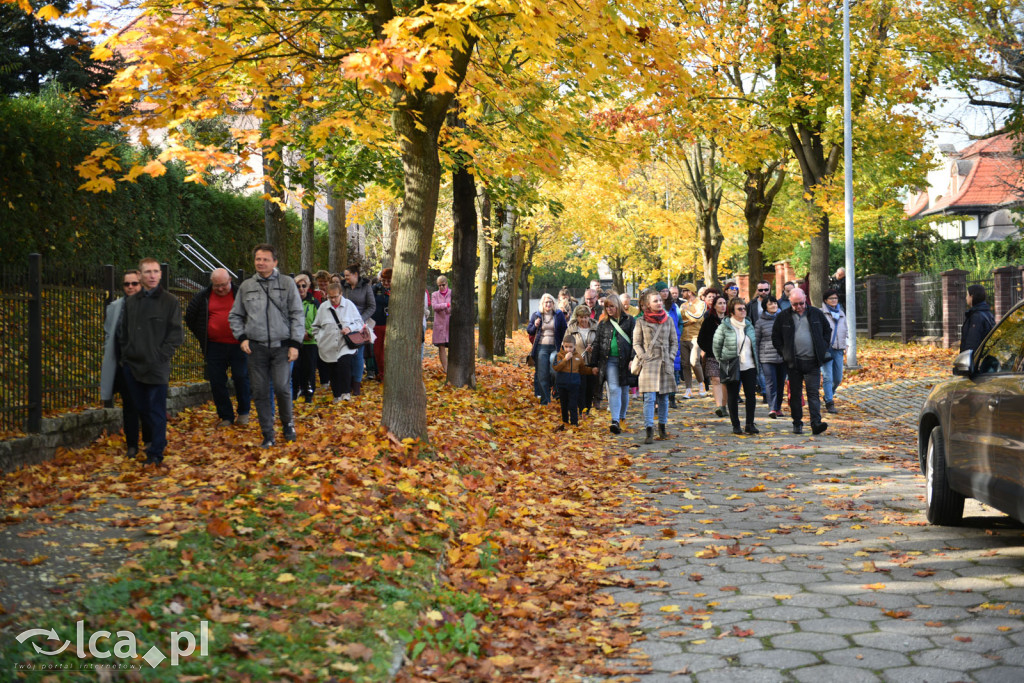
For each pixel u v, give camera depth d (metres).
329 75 10.30
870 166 27.56
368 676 3.93
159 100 8.33
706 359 17.88
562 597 5.64
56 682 3.48
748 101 24.48
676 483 9.47
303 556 5.26
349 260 28.53
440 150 12.52
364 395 13.93
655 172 44.06
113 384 8.41
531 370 21.91
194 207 20.05
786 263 44.75
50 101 14.59
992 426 6.14
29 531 5.43
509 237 25.23
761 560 6.33
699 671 4.38
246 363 10.97
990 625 4.80
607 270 82.25
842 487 8.91
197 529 5.50
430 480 7.56
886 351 25.64
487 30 8.81
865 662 4.38
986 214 49.88
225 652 3.97
